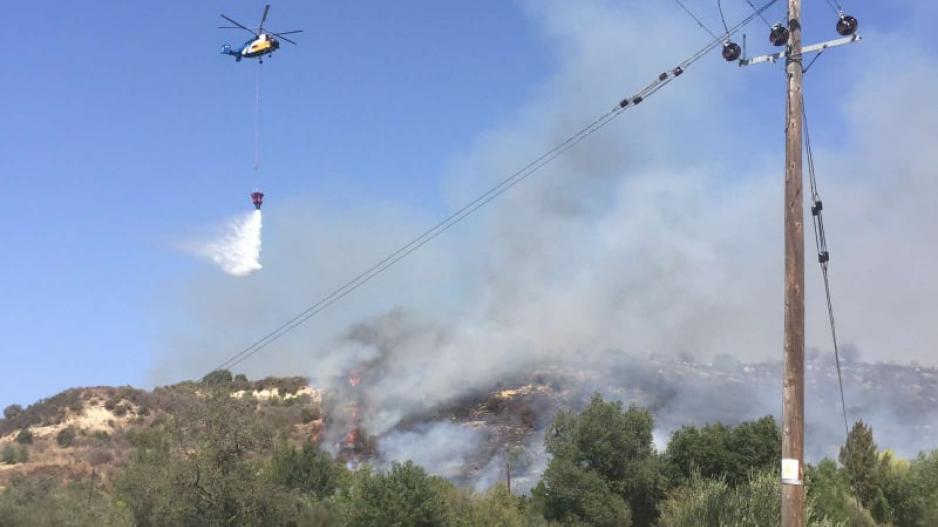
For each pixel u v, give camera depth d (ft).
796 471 59.88
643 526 184.44
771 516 86.12
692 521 91.81
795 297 62.13
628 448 187.93
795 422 60.49
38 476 267.39
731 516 88.33
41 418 368.68
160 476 138.92
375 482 162.20
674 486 182.80
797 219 63.26
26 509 152.56
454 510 171.22
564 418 196.85
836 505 168.35
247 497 140.26
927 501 189.37
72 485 208.64
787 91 65.41
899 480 196.54
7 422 378.32
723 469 176.86
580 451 187.83
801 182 63.82
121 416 373.20
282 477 188.14
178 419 145.48
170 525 136.15
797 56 65.57
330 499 170.19
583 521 179.11
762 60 66.95
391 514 156.66
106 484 249.14
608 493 180.75
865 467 198.49
